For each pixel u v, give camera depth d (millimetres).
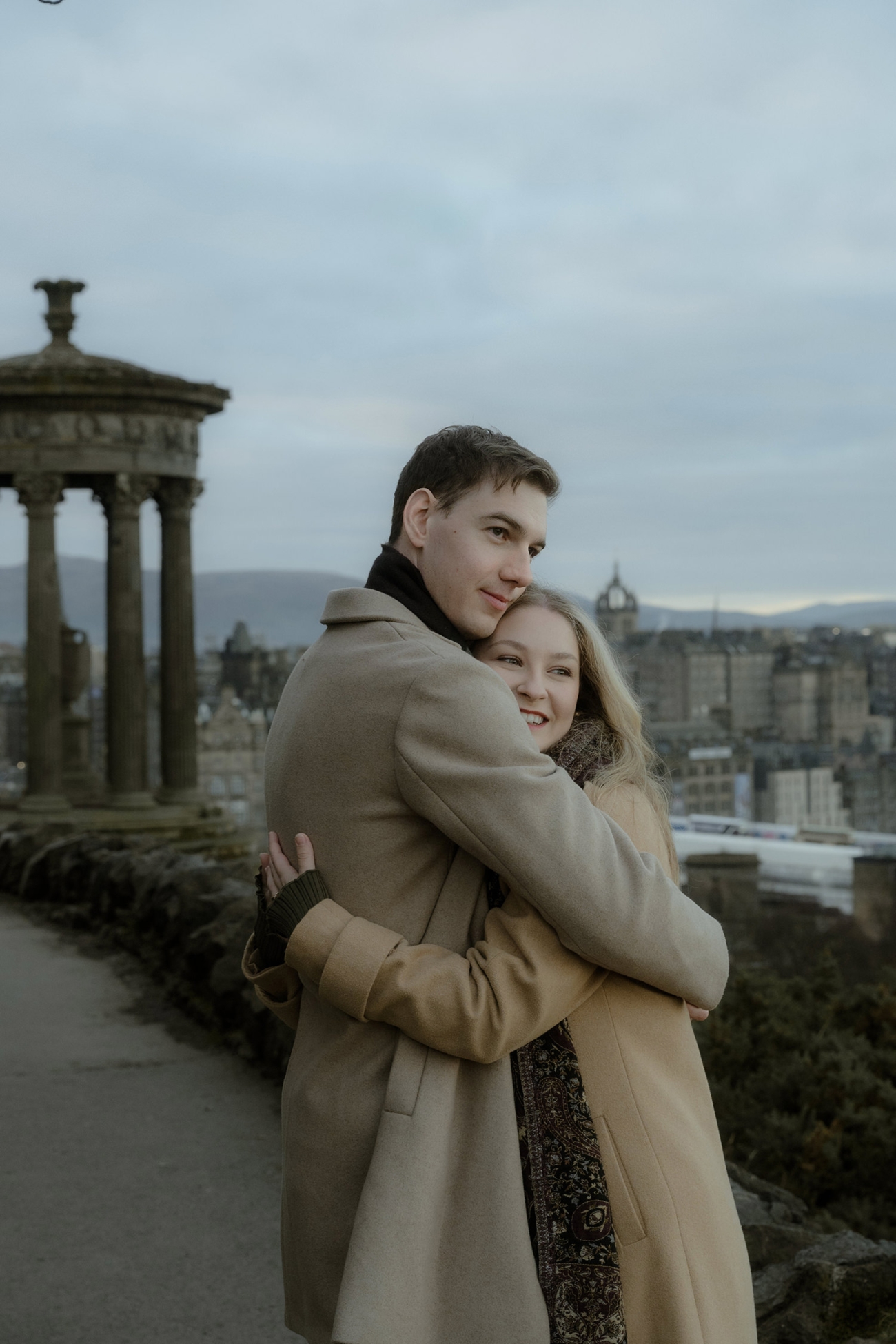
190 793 16938
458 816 1767
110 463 15914
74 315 16625
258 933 2006
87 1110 4707
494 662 2086
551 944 1768
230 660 117938
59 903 9086
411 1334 1683
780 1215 3559
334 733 1860
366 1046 1860
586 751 2057
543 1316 1706
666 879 1795
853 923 11180
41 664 15945
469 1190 1761
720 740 142375
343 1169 1841
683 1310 1751
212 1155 4238
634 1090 1817
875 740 172375
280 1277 3365
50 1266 3436
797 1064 5191
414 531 1993
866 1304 2863
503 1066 1814
